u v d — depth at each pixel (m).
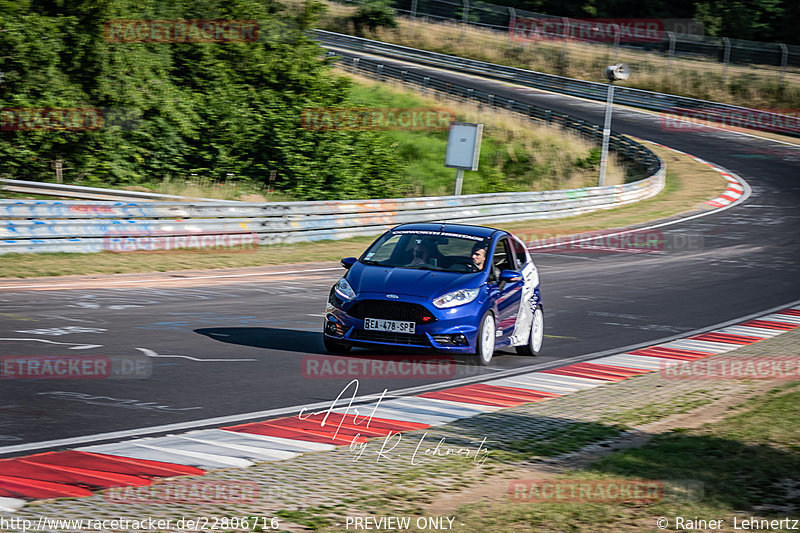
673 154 115.88
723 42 180.12
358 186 84.69
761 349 29.91
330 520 11.47
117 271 40.59
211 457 14.57
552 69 173.50
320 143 82.44
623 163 109.38
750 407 20.27
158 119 73.19
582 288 44.38
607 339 31.28
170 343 25.31
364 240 58.19
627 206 83.00
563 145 112.06
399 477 13.82
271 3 89.88
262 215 52.81
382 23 189.88
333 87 87.81
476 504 12.40
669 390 22.41
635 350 29.14
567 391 21.89
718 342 31.41
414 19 199.50
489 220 68.19
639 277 49.12
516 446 16.11
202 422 17.00
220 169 77.19
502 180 101.50
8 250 41.47
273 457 14.76
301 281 42.06
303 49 87.00
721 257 58.41
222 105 78.50
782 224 75.38
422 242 26.80
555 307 38.22
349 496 12.65
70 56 67.62
